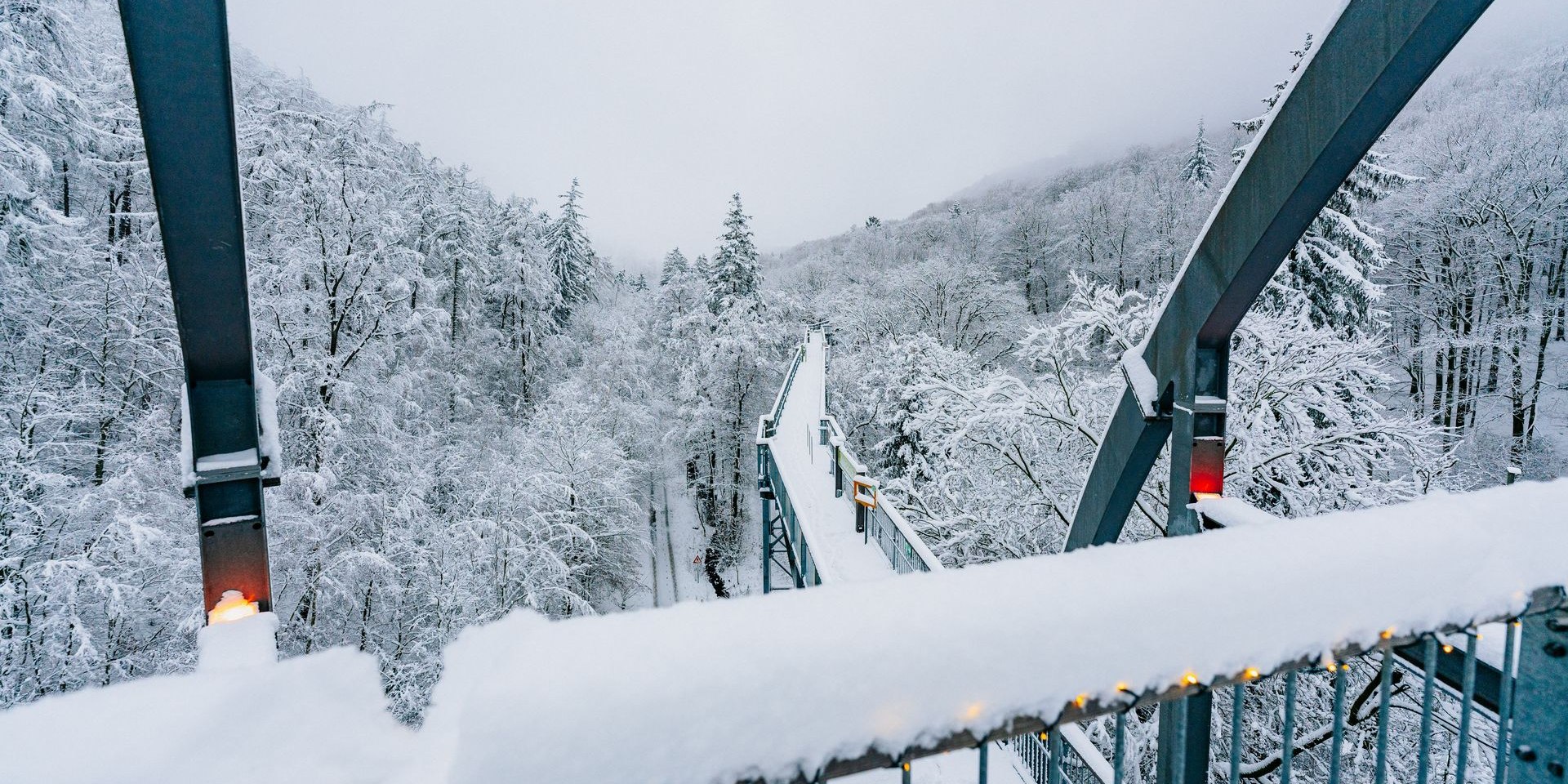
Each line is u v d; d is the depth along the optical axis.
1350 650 1.01
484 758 0.59
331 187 14.92
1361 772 8.97
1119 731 0.90
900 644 0.77
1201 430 2.55
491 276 30.92
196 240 1.63
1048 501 12.23
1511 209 22.39
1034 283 51.12
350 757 0.62
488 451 24.34
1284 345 10.13
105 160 12.59
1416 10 1.67
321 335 14.80
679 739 0.66
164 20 1.51
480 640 0.75
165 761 0.58
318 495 13.66
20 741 0.59
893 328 40.50
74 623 9.92
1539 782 1.20
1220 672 0.91
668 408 35.88
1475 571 1.07
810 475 15.88
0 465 10.07
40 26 10.98
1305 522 1.11
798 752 0.71
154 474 12.10
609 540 25.86
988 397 11.95
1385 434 10.09
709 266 38.69
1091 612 0.86
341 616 14.48
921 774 5.36
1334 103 1.90
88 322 12.04
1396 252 25.14
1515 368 22.28
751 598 0.82
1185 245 41.97
